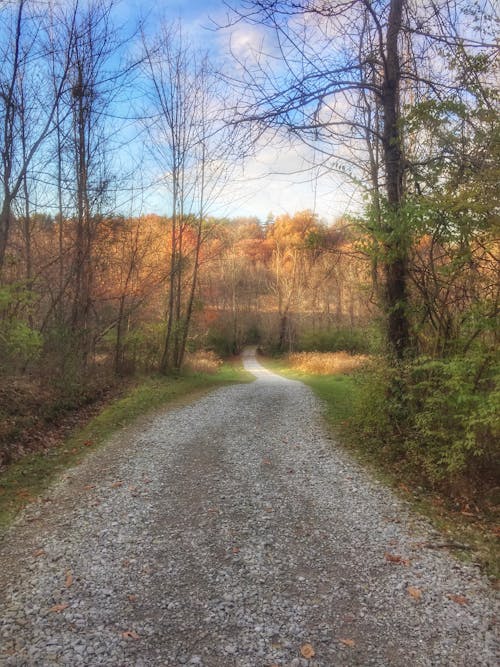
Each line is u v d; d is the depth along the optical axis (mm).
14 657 3154
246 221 64062
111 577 4234
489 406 5801
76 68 13766
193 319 27766
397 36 8500
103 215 16516
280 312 55656
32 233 16609
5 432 8641
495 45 6574
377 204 8320
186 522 5484
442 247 7539
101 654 3201
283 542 4980
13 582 4160
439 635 3455
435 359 7547
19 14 10773
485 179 6418
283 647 3301
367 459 8203
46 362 12445
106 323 19000
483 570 4430
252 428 10805
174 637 3393
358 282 11633
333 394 16719
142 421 11578
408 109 7801
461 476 6457
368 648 3305
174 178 20547
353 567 4461
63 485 6879
